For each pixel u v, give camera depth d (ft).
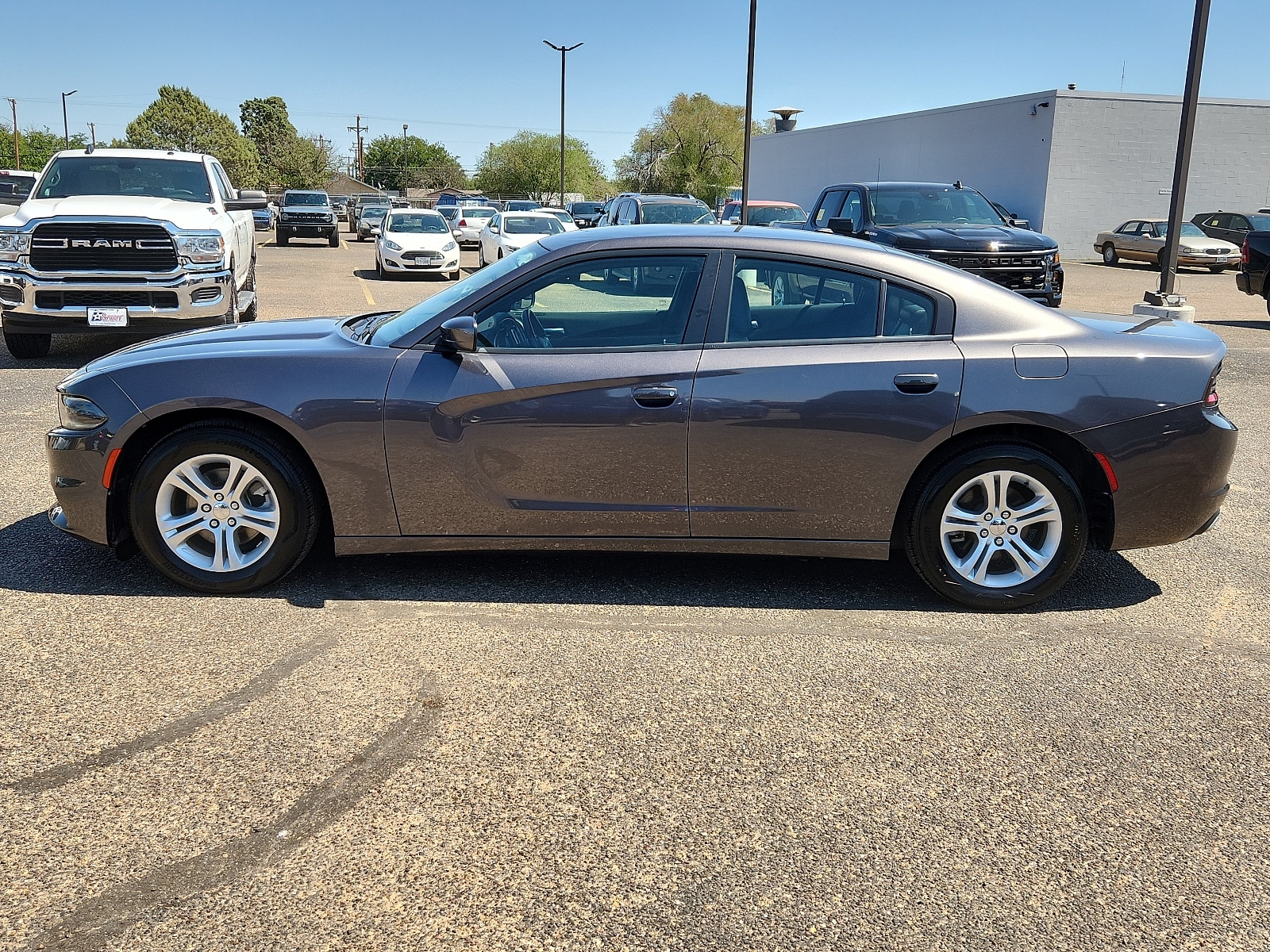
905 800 9.62
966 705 11.53
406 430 13.34
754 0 75.05
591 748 10.37
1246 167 115.44
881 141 139.23
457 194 196.34
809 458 13.51
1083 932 7.91
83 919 7.70
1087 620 14.14
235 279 36.14
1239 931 7.98
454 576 14.94
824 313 13.78
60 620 13.03
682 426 13.39
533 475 13.55
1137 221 100.37
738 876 8.44
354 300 55.93
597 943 7.61
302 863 8.43
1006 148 117.29
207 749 10.14
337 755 10.10
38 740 10.20
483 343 13.71
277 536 13.75
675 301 13.78
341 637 12.80
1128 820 9.41
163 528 13.73
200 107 345.31
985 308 13.83
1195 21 39.75
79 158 36.94
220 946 7.48
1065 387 13.48
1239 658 12.99
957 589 14.08
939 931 7.88
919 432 13.44
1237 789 9.99
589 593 14.52
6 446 22.03
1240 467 23.25
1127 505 13.82
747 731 10.81
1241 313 57.67
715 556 16.17
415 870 8.39
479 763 10.03
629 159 254.47
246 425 13.61
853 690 11.83
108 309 32.37
